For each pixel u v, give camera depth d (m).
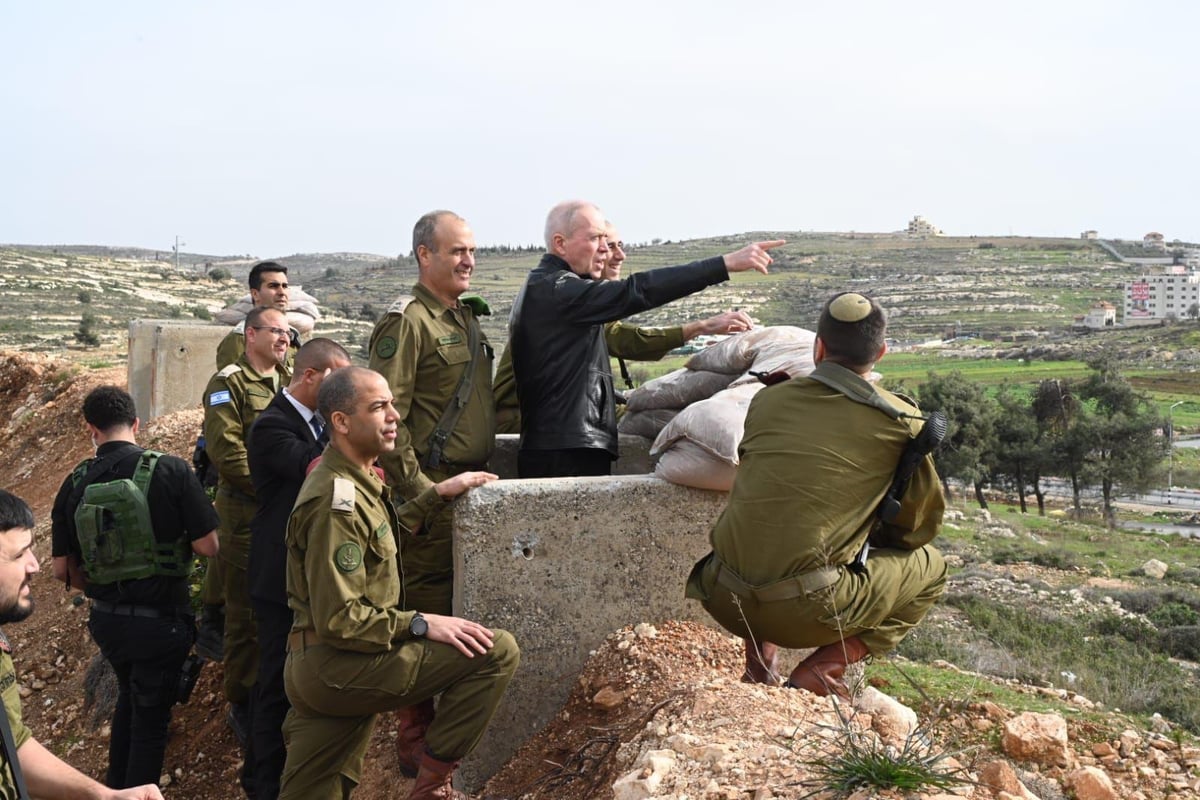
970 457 41.38
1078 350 123.44
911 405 3.62
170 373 11.30
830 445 3.42
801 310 117.94
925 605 3.76
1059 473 42.94
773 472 3.44
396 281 105.56
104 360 19.92
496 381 5.48
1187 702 7.91
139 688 4.82
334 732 3.41
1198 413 88.25
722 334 5.19
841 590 3.40
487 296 79.44
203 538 4.86
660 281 4.32
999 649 9.46
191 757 5.67
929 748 2.94
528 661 4.19
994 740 4.60
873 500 3.47
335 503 3.23
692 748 3.11
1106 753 4.70
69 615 7.48
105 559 4.70
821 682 3.60
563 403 4.58
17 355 16.61
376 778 4.46
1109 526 39.59
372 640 3.24
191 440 10.10
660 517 4.32
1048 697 6.02
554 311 4.50
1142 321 152.00
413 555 4.45
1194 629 13.41
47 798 2.63
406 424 4.40
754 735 3.13
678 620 4.38
